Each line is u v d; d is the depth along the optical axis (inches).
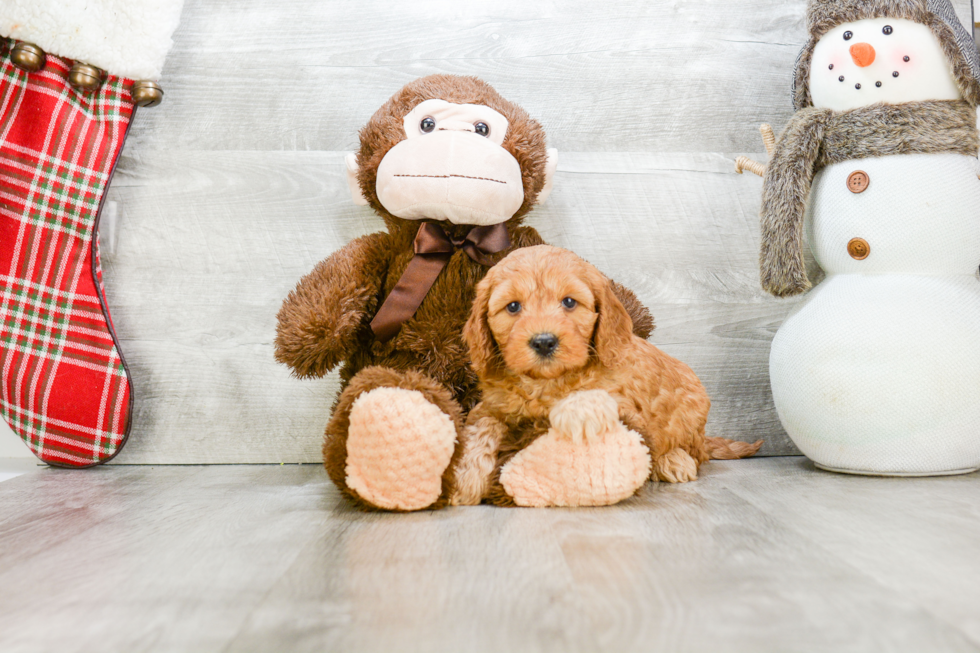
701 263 56.1
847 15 45.7
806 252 56.4
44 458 50.8
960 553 28.9
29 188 49.8
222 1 55.2
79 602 24.5
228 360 54.5
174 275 54.5
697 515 35.6
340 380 51.6
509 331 37.7
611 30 56.4
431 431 35.7
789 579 26.0
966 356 42.0
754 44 57.2
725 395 55.9
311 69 55.3
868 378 42.6
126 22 49.8
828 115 46.7
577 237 55.7
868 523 33.6
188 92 54.9
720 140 56.7
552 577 26.5
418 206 42.5
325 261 45.6
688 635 21.3
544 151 47.3
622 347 39.4
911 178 43.9
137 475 49.6
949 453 42.9
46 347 49.9
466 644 20.8
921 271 44.6
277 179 55.0
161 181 54.6
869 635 21.3
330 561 28.8
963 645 20.6
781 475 45.9
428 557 29.1
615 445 37.4
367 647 20.7
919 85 44.8
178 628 22.3
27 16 48.5
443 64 55.7
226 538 32.5
